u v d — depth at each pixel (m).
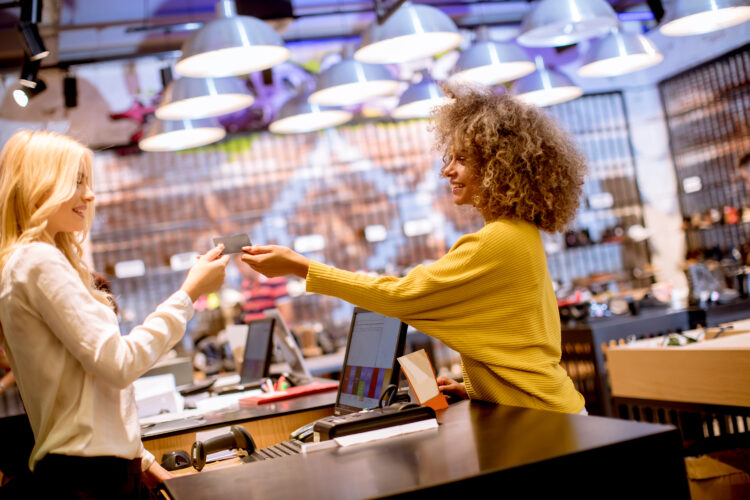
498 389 1.84
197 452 2.00
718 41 8.15
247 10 7.82
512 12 8.70
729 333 3.20
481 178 1.90
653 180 9.22
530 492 1.24
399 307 1.84
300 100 5.41
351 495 1.19
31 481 1.60
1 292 1.56
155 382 3.30
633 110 9.28
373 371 2.16
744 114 8.04
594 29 4.83
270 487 1.30
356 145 8.82
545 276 1.87
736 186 8.28
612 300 5.23
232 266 8.20
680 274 9.04
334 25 8.30
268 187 8.59
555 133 1.89
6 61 7.54
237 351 4.36
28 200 1.62
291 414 2.63
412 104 5.44
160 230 8.27
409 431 1.63
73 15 7.59
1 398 7.16
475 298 1.80
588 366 4.74
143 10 7.77
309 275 1.90
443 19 4.16
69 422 1.56
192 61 4.08
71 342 1.50
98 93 8.00
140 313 8.16
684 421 3.34
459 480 1.21
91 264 7.94
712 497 2.68
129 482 1.62
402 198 8.89
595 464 1.28
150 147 5.20
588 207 9.01
